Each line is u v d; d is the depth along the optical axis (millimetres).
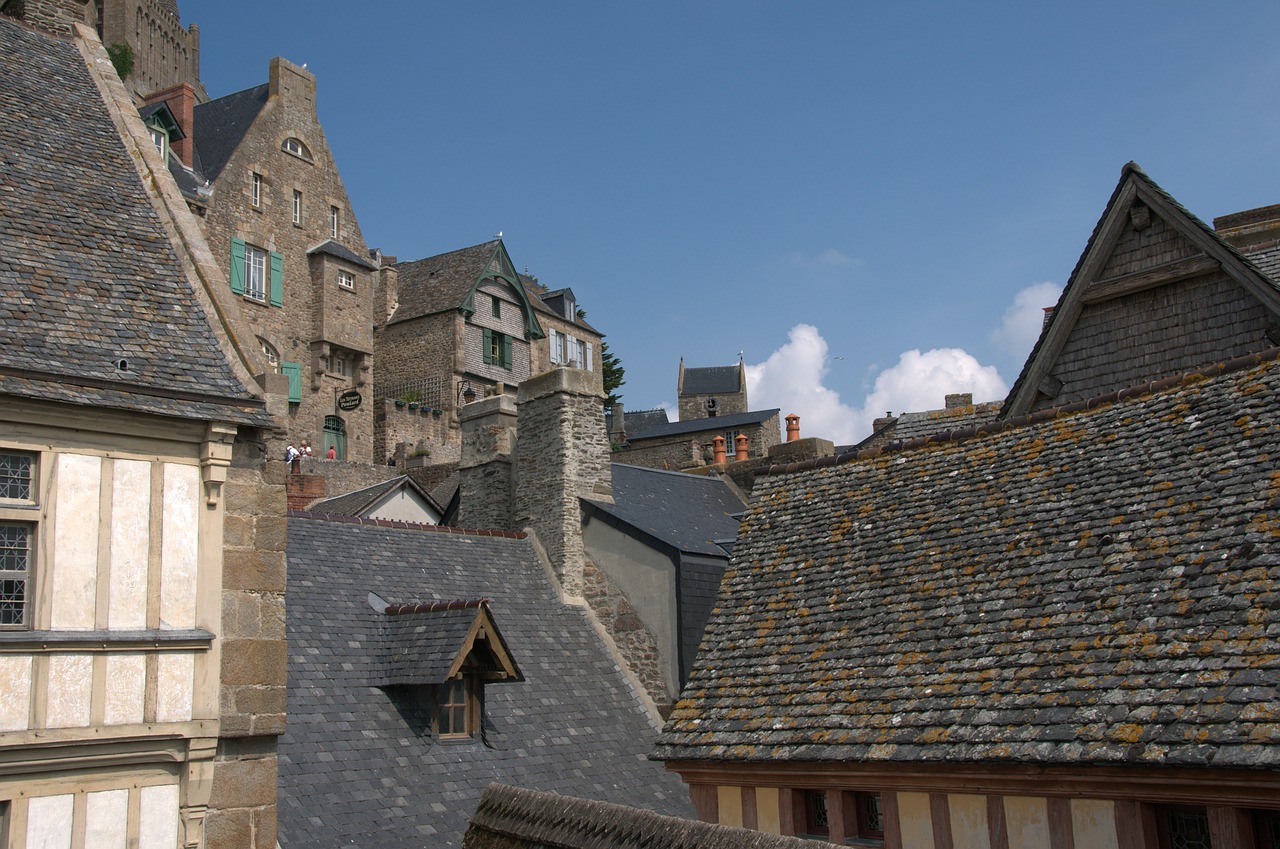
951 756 10336
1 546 10242
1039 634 10992
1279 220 21766
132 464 10977
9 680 9914
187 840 10641
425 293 53938
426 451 43406
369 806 13227
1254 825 8938
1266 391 11867
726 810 12297
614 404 69000
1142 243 16922
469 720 15375
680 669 17422
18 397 10344
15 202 12445
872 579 13125
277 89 47688
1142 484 11875
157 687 10672
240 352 12258
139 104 44812
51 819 10047
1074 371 17547
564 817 10188
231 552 11391
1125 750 9320
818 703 11938
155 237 13164
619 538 18812
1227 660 9477
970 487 13617
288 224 47000
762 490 15891
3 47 14328
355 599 16266
